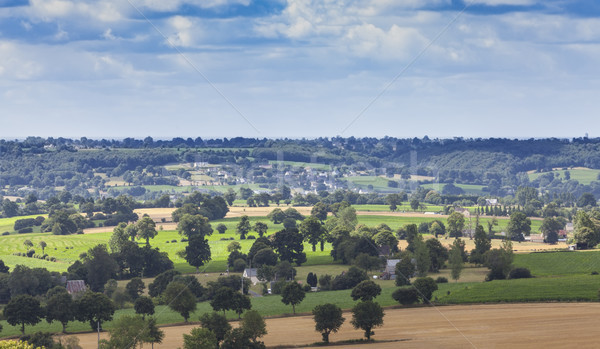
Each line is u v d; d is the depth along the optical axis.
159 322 112.06
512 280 141.88
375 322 101.38
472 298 125.31
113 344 97.62
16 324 114.50
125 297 133.00
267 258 152.75
